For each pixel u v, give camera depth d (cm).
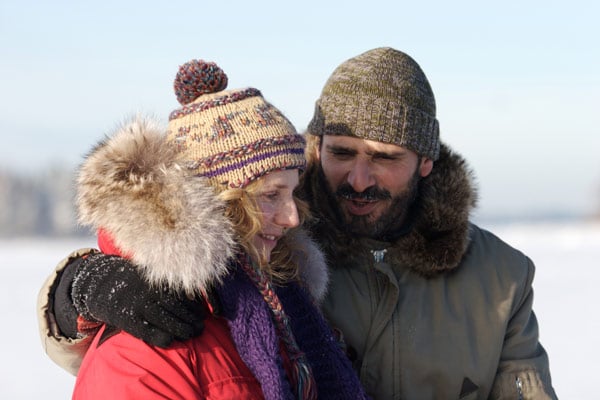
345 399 165
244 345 144
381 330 190
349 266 196
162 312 132
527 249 1664
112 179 133
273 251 167
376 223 193
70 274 146
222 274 143
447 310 195
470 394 194
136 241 131
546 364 207
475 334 197
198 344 141
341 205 193
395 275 196
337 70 202
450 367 192
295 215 154
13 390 456
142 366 132
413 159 193
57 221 5200
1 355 563
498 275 202
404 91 191
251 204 145
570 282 955
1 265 1478
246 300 146
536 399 199
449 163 200
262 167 146
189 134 148
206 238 135
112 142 139
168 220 132
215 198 140
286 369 156
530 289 208
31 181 5347
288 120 157
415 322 192
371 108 188
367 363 190
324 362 166
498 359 198
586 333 607
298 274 172
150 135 139
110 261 140
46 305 152
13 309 797
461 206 194
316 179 198
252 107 151
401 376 190
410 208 200
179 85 154
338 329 189
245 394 143
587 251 1562
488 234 212
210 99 151
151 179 133
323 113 195
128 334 135
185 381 133
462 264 200
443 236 194
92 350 140
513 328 203
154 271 131
